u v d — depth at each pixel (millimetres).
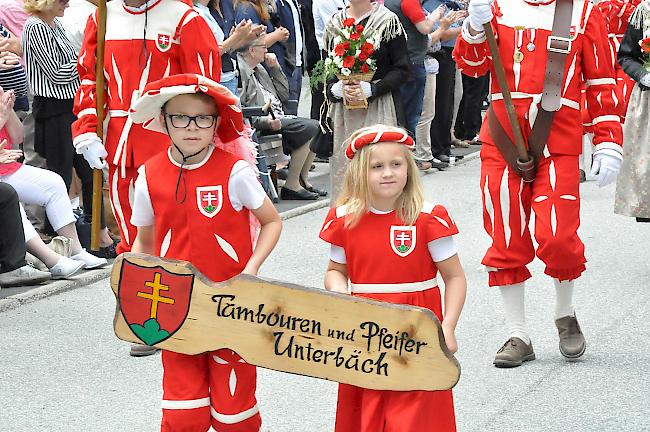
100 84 6316
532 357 6418
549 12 6004
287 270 8703
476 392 5879
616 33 9656
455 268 4246
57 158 8961
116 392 5957
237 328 4066
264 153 11234
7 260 7887
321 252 9398
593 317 7293
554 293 7891
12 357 6547
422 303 4250
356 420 4238
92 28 6430
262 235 4523
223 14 11156
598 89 6070
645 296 7824
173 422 4336
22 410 5691
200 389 4340
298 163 11719
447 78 13789
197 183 4469
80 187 9820
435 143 14047
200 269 4496
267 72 11852
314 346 3984
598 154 6109
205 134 4422
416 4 11750
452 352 4145
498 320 7215
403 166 4180
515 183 6141
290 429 5383
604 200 11562
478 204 11508
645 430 5340
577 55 5992
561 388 5938
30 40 8828
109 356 6582
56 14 8961
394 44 8164
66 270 8219
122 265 4184
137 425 5477
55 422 5520
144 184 4543
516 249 6234
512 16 6039
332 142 8406
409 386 3908
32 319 7344
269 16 12031
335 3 12711
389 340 3902
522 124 6047
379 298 4238
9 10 9703
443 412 4121
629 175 8688
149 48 6242
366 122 8227
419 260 4227
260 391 5949
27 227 8211
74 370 6320
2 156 8234
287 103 12328
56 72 8820
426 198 4281
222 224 4484
